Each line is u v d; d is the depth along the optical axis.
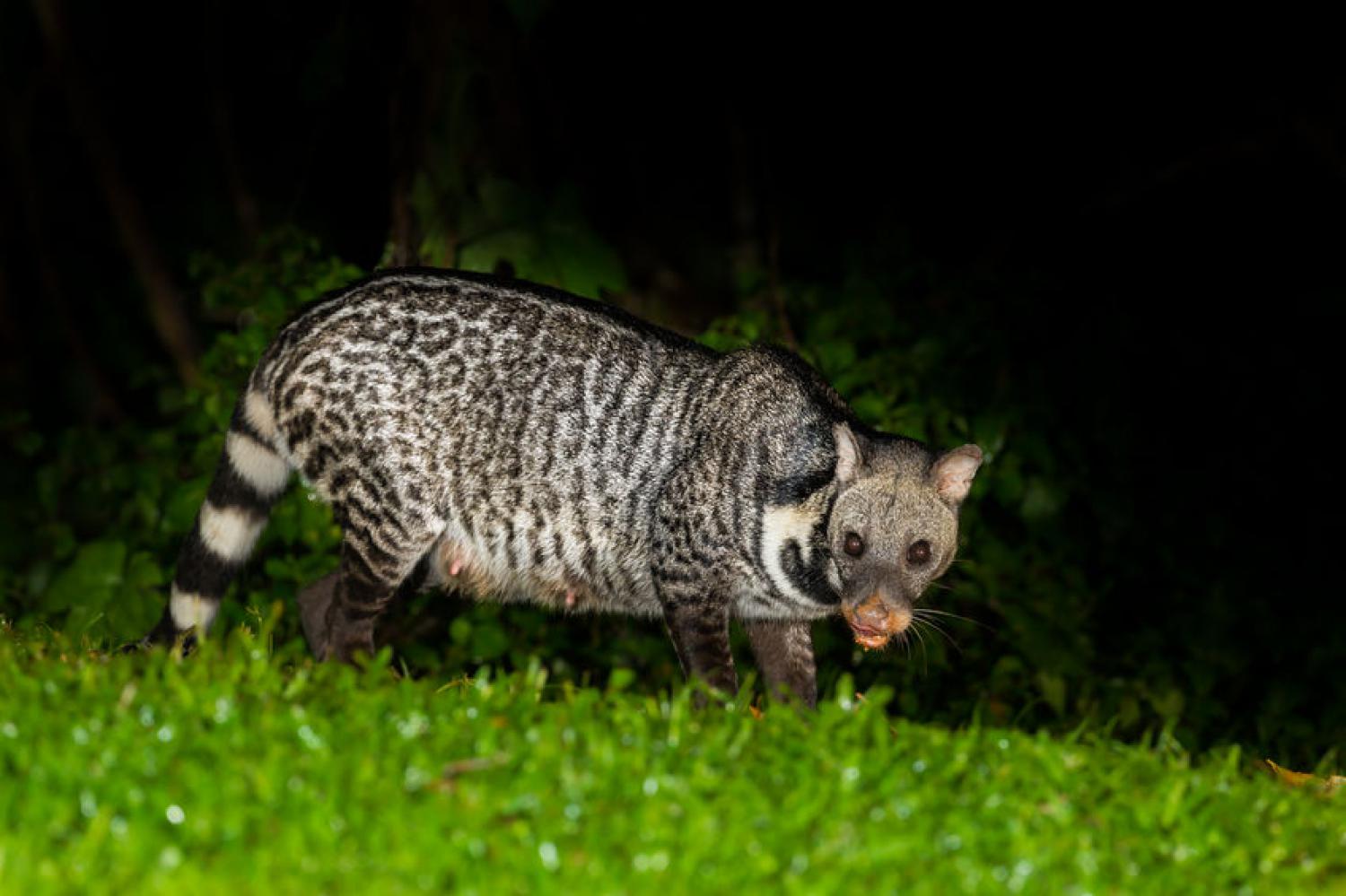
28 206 18.78
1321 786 8.30
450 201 12.41
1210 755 9.19
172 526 12.27
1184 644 13.23
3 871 5.50
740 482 9.01
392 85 13.05
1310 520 13.91
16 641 8.73
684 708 7.40
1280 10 17.23
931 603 12.49
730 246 17.48
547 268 11.98
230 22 17.81
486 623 12.10
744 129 17.00
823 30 17.80
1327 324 16.12
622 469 9.22
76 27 19.09
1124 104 17.84
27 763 6.31
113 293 19.48
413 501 9.20
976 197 17.67
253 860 5.71
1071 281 13.96
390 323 9.17
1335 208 17.50
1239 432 13.89
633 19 16.77
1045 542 13.22
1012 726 12.08
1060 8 17.75
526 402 9.21
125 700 6.93
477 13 12.98
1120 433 13.20
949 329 12.97
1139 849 6.61
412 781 6.34
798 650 9.62
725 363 9.30
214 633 9.69
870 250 13.48
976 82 17.92
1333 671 13.21
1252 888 6.43
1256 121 17.20
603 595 9.51
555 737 6.77
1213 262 17.39
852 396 12.53
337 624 9.39
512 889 5.71
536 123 14.19
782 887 5.86
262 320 12.45
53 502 13.97
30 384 19.48
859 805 6.51
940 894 5.95
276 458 9.52
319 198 16.50
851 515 8.84
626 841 6.04
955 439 12.71
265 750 6.50
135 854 5.67
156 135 19.62
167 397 13.33
